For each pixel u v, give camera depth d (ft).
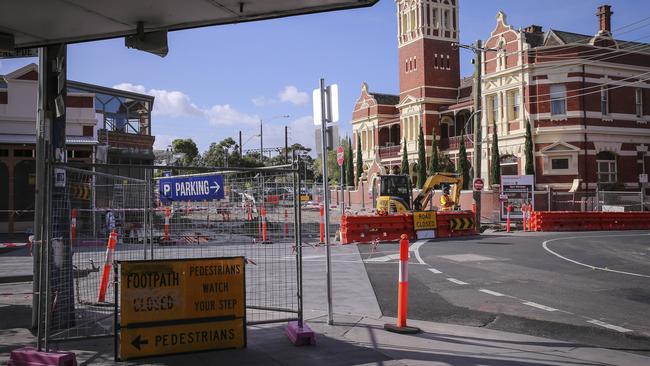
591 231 92.53
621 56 134.41
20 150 79.00
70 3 18.88
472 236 79.20
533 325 25.94
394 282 38.24
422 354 20.33
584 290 35.09
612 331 24.89
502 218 105.60
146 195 26.86
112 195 26.99
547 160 131.03
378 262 49.16
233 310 20.16
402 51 197.26
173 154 185.26
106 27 21.66
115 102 133.39
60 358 17.54
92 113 83.15
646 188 136.05
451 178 94.63
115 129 131.75
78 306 24.07
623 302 31.27
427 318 27.37
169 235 26.43
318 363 18.84
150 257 26.99
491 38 144.56
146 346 18.84
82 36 22.49
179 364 18.53
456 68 192.44
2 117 78.18
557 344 22.44
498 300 31.91
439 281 38.55
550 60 131.34
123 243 26.96
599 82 131.54
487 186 144.25
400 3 198.08
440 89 188.55
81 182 24.81
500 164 142.51
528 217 94.79
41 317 18.38
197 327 19.58
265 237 25.67
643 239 74.02
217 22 21.77
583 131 128.47
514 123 137.39
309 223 81.30
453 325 25.81
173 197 26.53
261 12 20.68
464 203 127.34
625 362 20.16
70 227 22.80
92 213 25.79
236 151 234.38
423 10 188.34
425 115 186.19
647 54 137.69
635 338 23.73
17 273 41.34
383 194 96.12
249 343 21.20
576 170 128.47
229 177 25.44
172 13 20.43
